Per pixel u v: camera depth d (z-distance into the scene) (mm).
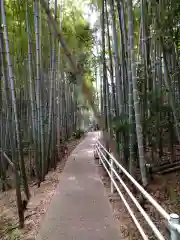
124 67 4711
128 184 3967
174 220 1129
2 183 5289
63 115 11172
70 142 12156
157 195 3631
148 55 4773
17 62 6949
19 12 5793
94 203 3387
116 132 4250
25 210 3451
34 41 6234
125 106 4730
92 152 8734
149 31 4734
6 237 2744
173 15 3549
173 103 4254
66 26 6750
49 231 2582
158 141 5309
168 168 4730
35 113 5543
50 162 6316
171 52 4332
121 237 2393
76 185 4375
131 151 3803
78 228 2623
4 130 6629
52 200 3586
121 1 4387
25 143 7695
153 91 4828
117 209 3131
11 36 6230
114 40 4559
